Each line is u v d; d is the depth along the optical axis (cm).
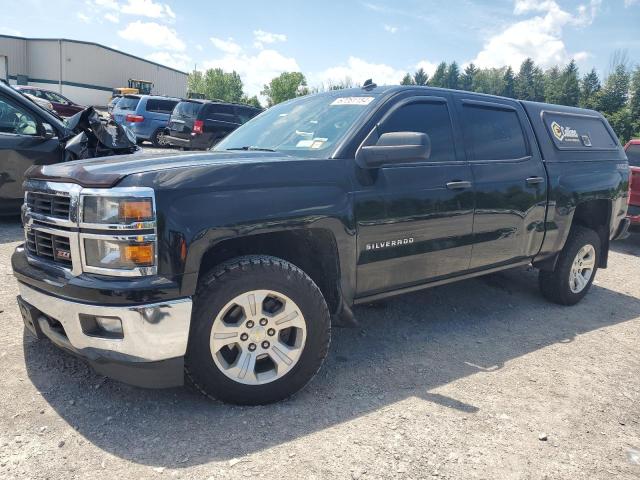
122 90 3309
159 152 323
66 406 275
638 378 351
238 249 304
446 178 357
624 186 522
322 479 230
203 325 259
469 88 11288
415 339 396
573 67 7406
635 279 635
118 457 237
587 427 285
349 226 302
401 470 238
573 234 483
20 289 285
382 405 294
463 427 276
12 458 232
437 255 359
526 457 254
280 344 283
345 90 389
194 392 293
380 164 305
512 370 350
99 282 239
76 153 643
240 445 250
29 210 286
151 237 239
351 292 317
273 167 279
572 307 500
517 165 413
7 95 636
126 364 246
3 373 304
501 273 590
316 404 291
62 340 260
